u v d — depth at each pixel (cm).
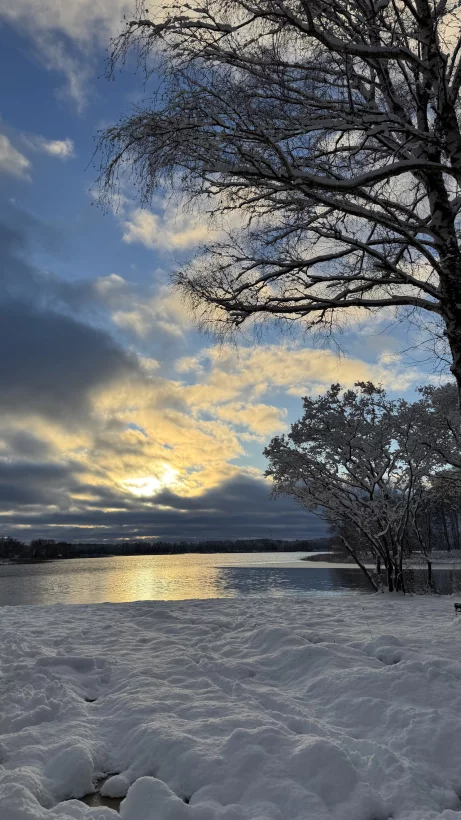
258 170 509
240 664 489
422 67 527
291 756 295
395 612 834
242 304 697
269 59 571
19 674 478
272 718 357
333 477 1351
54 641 625
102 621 778
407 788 273
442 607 910
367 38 528
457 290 574
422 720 346
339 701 392
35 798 263
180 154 541
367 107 609
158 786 266
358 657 495
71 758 305
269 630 575
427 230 620
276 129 553
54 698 418
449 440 1333
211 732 336
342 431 1332
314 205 606
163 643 596
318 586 1967
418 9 523
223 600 1015
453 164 547
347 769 281
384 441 1345
